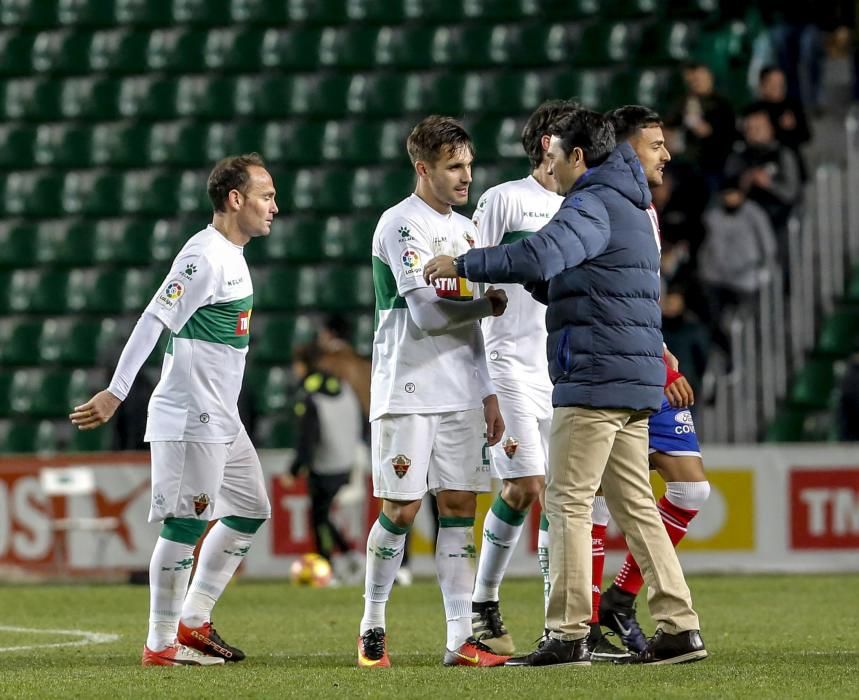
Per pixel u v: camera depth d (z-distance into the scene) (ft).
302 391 153.79
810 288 177.78
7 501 162.91
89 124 220.43
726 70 210.79
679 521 86.28
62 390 197.47
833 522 157.48
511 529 83.71
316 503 153.38
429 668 75.77
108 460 163.12
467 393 79.00
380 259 79.51
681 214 182.50
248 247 206.39
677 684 65.62
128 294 205.46
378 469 78.89
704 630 99.81
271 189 83.05
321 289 202.39
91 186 214.90
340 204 209.46
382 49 222.48
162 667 78.38
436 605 124.57
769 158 185.16
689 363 163.32
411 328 78.54
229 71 224.12
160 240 209.36
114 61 225.97
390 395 78.33
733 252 175.94
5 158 219.20
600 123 75.25
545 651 74.02
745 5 216.33
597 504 83.56
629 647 84.12
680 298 163.84
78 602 131.75
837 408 169.99
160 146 216.95
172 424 80.79
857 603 120.98
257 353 196.95
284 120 217.97
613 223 73.56
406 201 79.51
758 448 158.10
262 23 226.99
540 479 84.02
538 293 77.61
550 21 222.48
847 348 179.01
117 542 162.50
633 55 216.74
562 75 214.48
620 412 73.92
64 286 206.49
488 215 87.20
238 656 82.79
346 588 146.82
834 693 62.59
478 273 71.36
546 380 85.97
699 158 191.31
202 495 80.74
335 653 87.71
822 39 203.62
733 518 157.99
